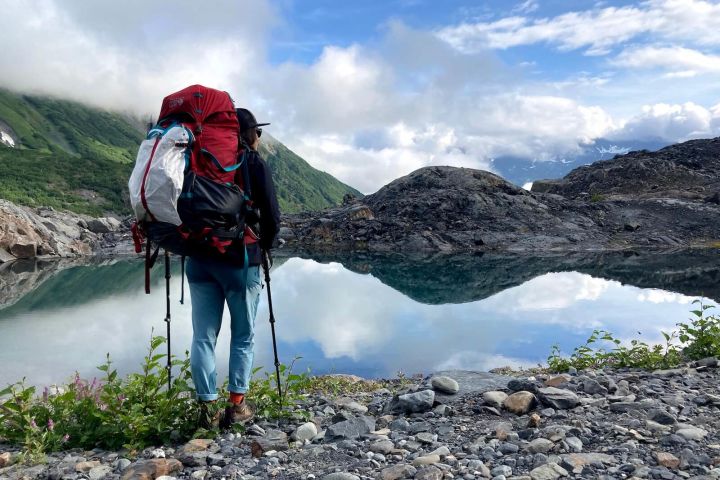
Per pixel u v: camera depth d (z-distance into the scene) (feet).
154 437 14.48
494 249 127.54
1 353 34.45
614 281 73.10
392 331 42.16
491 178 165.89
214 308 14.28
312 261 105.40
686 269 87.40
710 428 12.85
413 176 171.22
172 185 12.23
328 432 14.51
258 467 12.32
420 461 11.80
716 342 22.52
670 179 193.57
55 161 339.36
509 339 38.83
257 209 13.93
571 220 146.10
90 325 43.80
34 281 75.61
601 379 17.53
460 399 16.61
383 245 132.77
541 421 14.20
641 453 11.54
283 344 37.65
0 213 114.11
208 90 13.42
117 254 123.54
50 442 14.29
